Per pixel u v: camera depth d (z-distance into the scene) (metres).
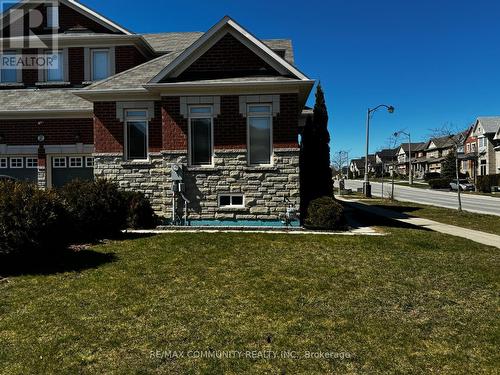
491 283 6.34
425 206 22.98
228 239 9.01
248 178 11.29
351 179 94.69
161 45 17.44
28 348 4.13
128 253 7.75
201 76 11.59
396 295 5.73
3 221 6.46
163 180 11.67
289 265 7.08
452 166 56.66
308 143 13.59
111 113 12.30
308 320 4.86
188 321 4.79
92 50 15.40
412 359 4.00
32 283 6.05
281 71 11.52
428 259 7.73
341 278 6.43
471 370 3.80
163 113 11.41
